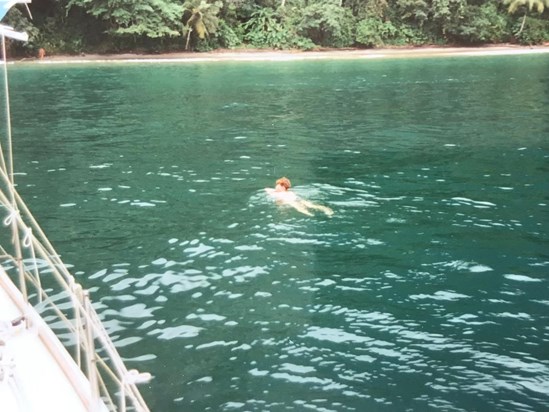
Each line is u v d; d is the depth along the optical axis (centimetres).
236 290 524
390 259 593
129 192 820
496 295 514
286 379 391
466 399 370
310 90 1945
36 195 806
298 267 573
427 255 602
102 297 509
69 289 268
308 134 1247
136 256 597
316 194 812
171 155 1051
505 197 799
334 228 678
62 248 617
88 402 241
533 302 501
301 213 731
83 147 1115
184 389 380
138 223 694
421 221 704
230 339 442
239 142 1165
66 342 419
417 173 930
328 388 381
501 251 612
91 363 238
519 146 1114
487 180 884
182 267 571
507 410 359
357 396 372
